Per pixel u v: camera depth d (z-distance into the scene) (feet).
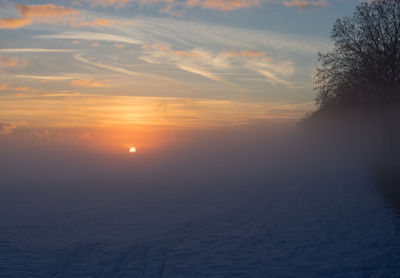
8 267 37.24
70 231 60.90
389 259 35.29
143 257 40.75
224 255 40.19
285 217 62.18
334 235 46.47
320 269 33.42
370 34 140.26
